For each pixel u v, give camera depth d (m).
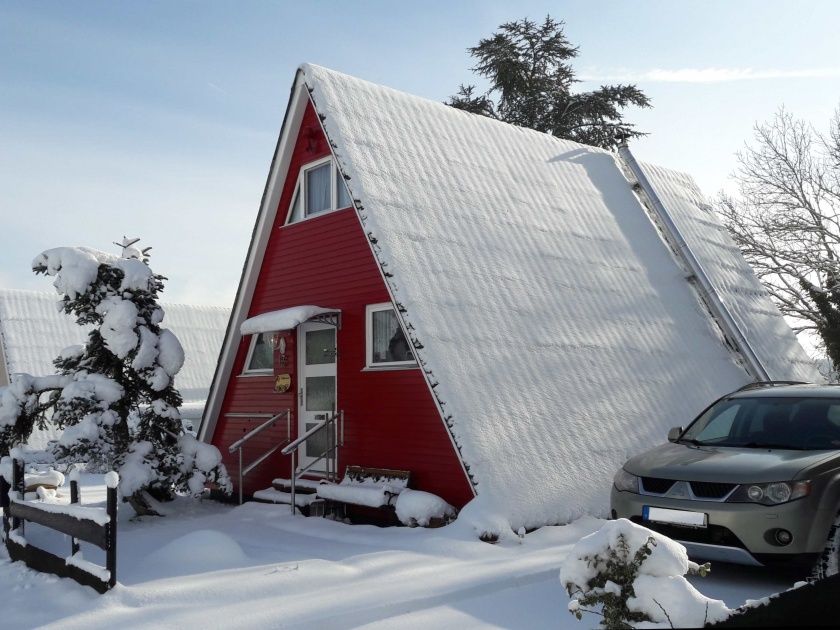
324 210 12.61
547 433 9.79
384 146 11.55
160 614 6.04
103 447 10.39
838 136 25.38
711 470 7.13
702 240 16.58
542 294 11.49
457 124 13.39
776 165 25.81
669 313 13.38
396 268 10.02
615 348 11.72
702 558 7.07
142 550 8.80
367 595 6.32
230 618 5.86
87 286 10.95
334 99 11.63
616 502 7.73
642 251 14.30
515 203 12.73
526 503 8.99
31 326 26.94
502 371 9.98
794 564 6.65
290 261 13.03
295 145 13.02
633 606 3.88
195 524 10.57
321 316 11.76
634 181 16.17
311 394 12.44
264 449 13.25
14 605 6.80
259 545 8.84
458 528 8.63
